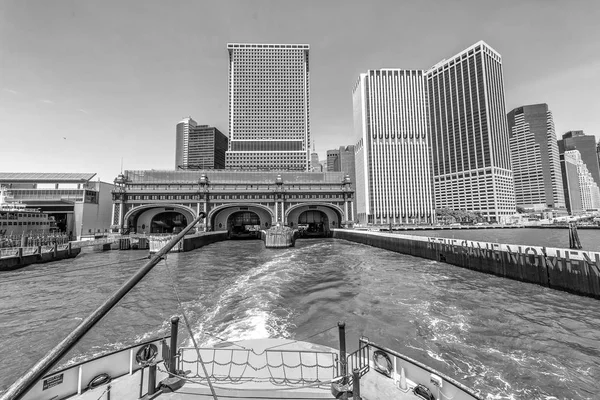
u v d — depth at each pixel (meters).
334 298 22.25
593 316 18.12
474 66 185.00
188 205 81.38
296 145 160.62
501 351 13.68
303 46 171.50
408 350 13.77
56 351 3.10
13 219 53.34
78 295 25.38
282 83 168.50
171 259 45.09
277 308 19.73
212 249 59.62
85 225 73.00
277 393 6.75
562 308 19.70
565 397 10.37
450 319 17.72
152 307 20.80
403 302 21.22
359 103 183.38
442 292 24.02
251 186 87.19
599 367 12.27
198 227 79.62
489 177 176.00
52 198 73.44
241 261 42.47
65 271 36.59
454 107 196.25
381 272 32.94
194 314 19.14
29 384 2.79
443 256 39.66
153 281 29.20
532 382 11.23
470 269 34.34
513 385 11.03
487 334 15.55
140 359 7.90
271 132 164.62
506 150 184.25
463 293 23.69
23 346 15.59
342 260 42.91
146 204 79.00
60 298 24.52
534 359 12.95
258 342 9.30
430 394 6.65
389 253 51.84
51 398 6.39
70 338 3.21
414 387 6.95
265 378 7.30
